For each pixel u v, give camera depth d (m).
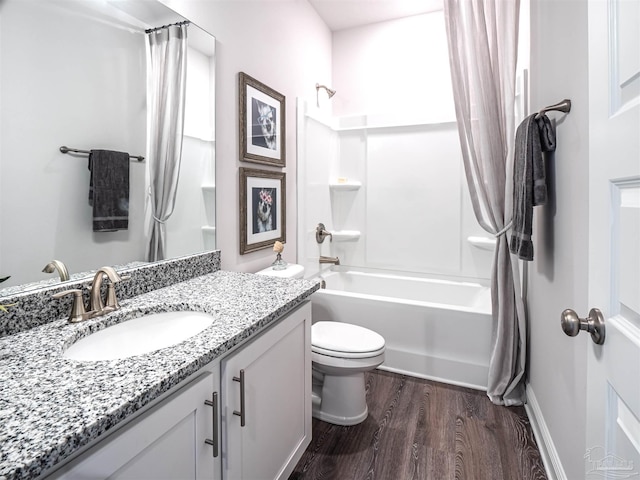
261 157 2.15
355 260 3.34
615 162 0.68
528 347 2.07
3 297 0.96
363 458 1.61
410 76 3.12
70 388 0.70
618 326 0.66
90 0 1.18
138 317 1.18
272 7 2.29
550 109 1.34
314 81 2.94
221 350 0.92
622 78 0.66
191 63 1.61
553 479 1.45
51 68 1.08
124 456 0.69
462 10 1.99
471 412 1.96
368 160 3.25
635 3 0.61
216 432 0.94
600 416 0.74
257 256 2.20
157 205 1.47
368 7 2.94
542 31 1.67
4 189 0.98
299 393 1.45
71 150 1.14
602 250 0.73
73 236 1.15
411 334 2.35
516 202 1.65
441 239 3.03
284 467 1.34
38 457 0.52
